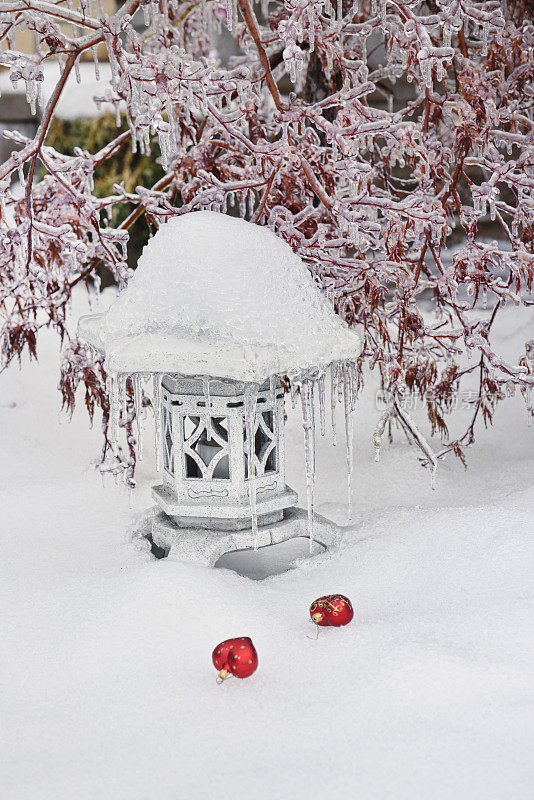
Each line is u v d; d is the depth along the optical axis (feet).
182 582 9.09
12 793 6.42
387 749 6.71
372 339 12.07
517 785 6.29
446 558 9.61
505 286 11.33
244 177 12.64
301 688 7.59
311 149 11.89
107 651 8.27
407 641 8.02
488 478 12.23
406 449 13.35
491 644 7.98
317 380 9.20
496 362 11.42
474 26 13.50
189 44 16.06
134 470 11.88
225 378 9.54
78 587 9.37
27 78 9.89
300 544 10.90
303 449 13.52
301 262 9.68
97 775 6.61
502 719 6.98
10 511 11.53
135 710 7.42
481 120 11.78
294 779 6.43
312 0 9.64
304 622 8.64
